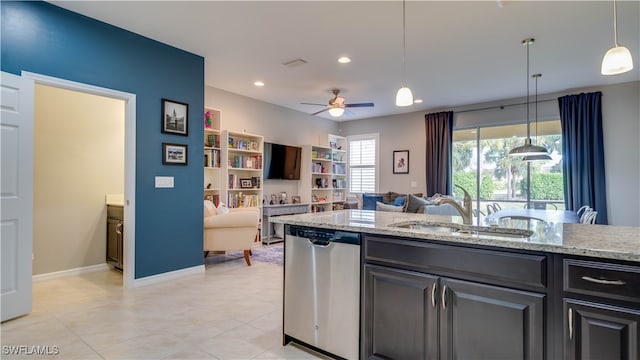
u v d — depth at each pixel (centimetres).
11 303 264
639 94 498
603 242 145
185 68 398
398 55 407
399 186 745
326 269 208
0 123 257
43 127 388
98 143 434
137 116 353
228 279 385
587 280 133
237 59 424
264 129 648
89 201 424
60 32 299
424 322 172
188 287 354
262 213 604
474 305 158
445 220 231
